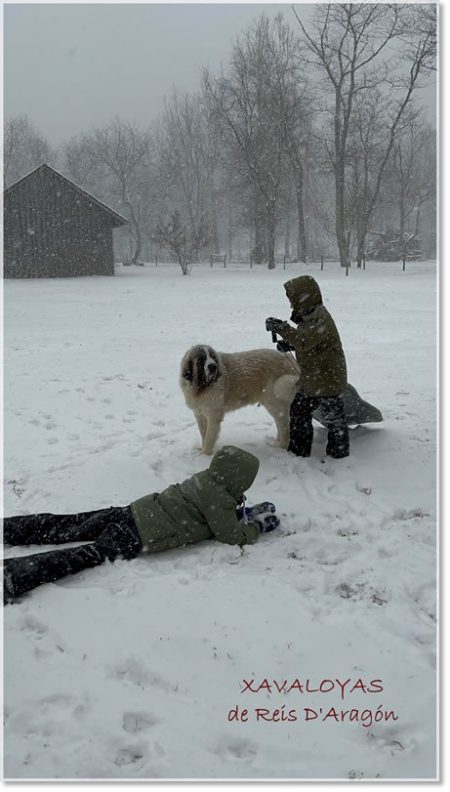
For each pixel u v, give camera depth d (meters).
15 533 5.23
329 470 6.61
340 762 3.11
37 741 3.25
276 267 50.00
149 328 18.02
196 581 4.57
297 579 4.60
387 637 3.94
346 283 31.94
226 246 98.62
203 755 3.14
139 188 76.81
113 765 3.11
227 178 63.53
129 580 4.66
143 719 3.40
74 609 4.28
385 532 5.28
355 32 46.22
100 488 6.27
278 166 49.31
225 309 22.64
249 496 6.01
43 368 12.12
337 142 47.41
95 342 15.50
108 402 9.60
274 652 3.83
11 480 6.59
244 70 50.78
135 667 3.77
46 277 41.75
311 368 6.61
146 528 4.95
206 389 6.75
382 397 9.65
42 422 8.62
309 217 79.00
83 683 3.62
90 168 79.25
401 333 16.17
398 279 33.50
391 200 63.41
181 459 6.90
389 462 6.72
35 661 3.80
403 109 47.34
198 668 3.72
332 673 3.66
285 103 48.88
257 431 7.98
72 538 5.18
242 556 4.96
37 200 40.94
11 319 20.61
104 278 40.28
